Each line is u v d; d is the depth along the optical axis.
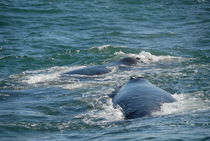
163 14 114.56
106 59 74.06
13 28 95.00
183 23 103.88
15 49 79.38
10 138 37.00
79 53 77.56
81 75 62.41
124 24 102.19
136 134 35.97
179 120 39.59
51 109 47.09
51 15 108.56
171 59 71.31
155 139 34.12
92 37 89.56
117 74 62.66
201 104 45.69
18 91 55.78
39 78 62.28
